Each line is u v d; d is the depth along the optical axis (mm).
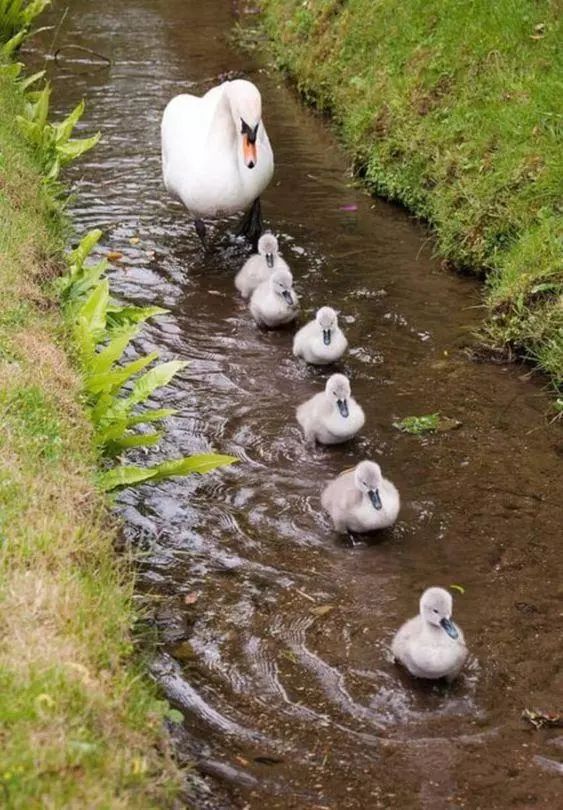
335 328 9875
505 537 7859
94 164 14438
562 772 5930
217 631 6871
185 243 12492
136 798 4863
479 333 10562
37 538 6168
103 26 20953
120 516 7809
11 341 8047
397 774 5891
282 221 13055
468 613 7121
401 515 8102
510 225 11477
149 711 5523
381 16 16438
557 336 9922
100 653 5625
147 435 7922
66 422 7398
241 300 11312
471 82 13742
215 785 5664
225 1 22672
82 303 9180
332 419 8664
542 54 13414
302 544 7766
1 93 14383
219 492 8289
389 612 7121
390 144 13766
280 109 16984
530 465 8664
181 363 8203
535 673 6637
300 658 6695
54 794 4609
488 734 6191
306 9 18812
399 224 12953
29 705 4961
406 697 6441
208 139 11766
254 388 9758
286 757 5949
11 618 5570
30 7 19109
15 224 10320
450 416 9336
